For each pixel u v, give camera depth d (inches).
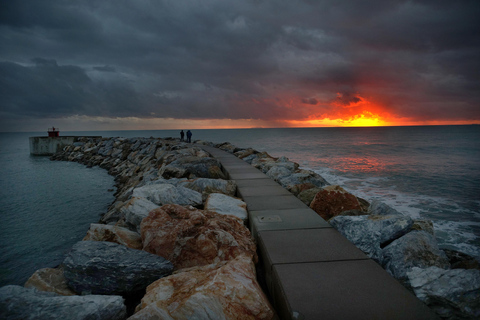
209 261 137.1
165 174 357.7
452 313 99.0
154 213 165.5
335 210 206.5
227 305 89.8
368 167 890.7
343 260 123.5
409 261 125.6
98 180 652.7
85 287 122.2
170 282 111.9
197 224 152.5
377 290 100.4
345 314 87.7
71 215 379.9
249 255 139.8
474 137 3097.9
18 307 87.6
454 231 340.5
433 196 509.4
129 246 159.6
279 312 105.9
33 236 306.8
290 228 163.3
